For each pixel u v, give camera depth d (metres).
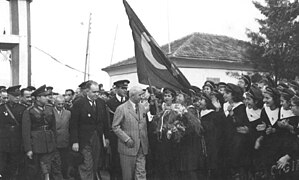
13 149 9.05
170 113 7.57
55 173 9.45
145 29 8.02
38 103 8.84
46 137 8.77
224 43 30.75
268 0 20.64
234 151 7.46
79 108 8.32
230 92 7.68
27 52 13.70
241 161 7.44
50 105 9.12
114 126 7.59
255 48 20.84
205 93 8.06
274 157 6.73
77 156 8.32
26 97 9.67
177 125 7.32
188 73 27.00
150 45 8.00
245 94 7.73
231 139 7.55
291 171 6.36
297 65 19.52
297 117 6.39
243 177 7.52
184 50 27.56
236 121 7.48
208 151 7.56
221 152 7.66
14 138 9.05
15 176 9.24
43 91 8.82
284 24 19.97
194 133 7.32
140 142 7.66
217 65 27.86
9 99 9.27
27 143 8.56
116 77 32.59
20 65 13.56
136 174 7.65
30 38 14.15
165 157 7.75
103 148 8.59
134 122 7.61
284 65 19.95
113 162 8.77
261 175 7.01
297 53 19.34
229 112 7.78
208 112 7.77
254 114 7.39
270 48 20.11
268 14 20.47
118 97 9.34
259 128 7.00
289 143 6.44
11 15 13.71
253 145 7.36
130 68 30.86
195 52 27.73
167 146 7.70
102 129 8.53
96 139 8.35
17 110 9.20
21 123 9.09
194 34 30.64
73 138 8.27
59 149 9.59
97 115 8.43
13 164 9.15
